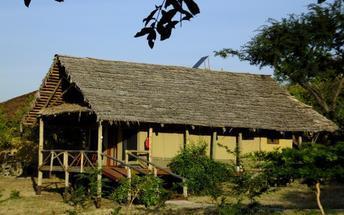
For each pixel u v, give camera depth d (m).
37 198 24.69
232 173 13.04
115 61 29.52
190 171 24.70
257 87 33.41
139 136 27.58
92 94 25.67
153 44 7.26
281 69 42.25
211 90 30.94
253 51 42.72
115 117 24.70
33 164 34.75
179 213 18.11
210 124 27.80
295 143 32.78
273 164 12.57
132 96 27.05
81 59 28.02
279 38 41.69
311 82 44.44
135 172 24.92
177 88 29.73
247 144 31.08
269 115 30.94
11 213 20.69
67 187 25.00
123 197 18.94
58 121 29.95
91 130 29.89
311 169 12.34
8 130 34.91
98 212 20.00
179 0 6.97
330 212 17.56
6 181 31.17
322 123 32.28
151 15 7.12
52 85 28.05
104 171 24.11
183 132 28.88
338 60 42.00
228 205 13.02
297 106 33.09
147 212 18.34
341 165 12.35
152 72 30.16
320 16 41.12
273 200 23.88
